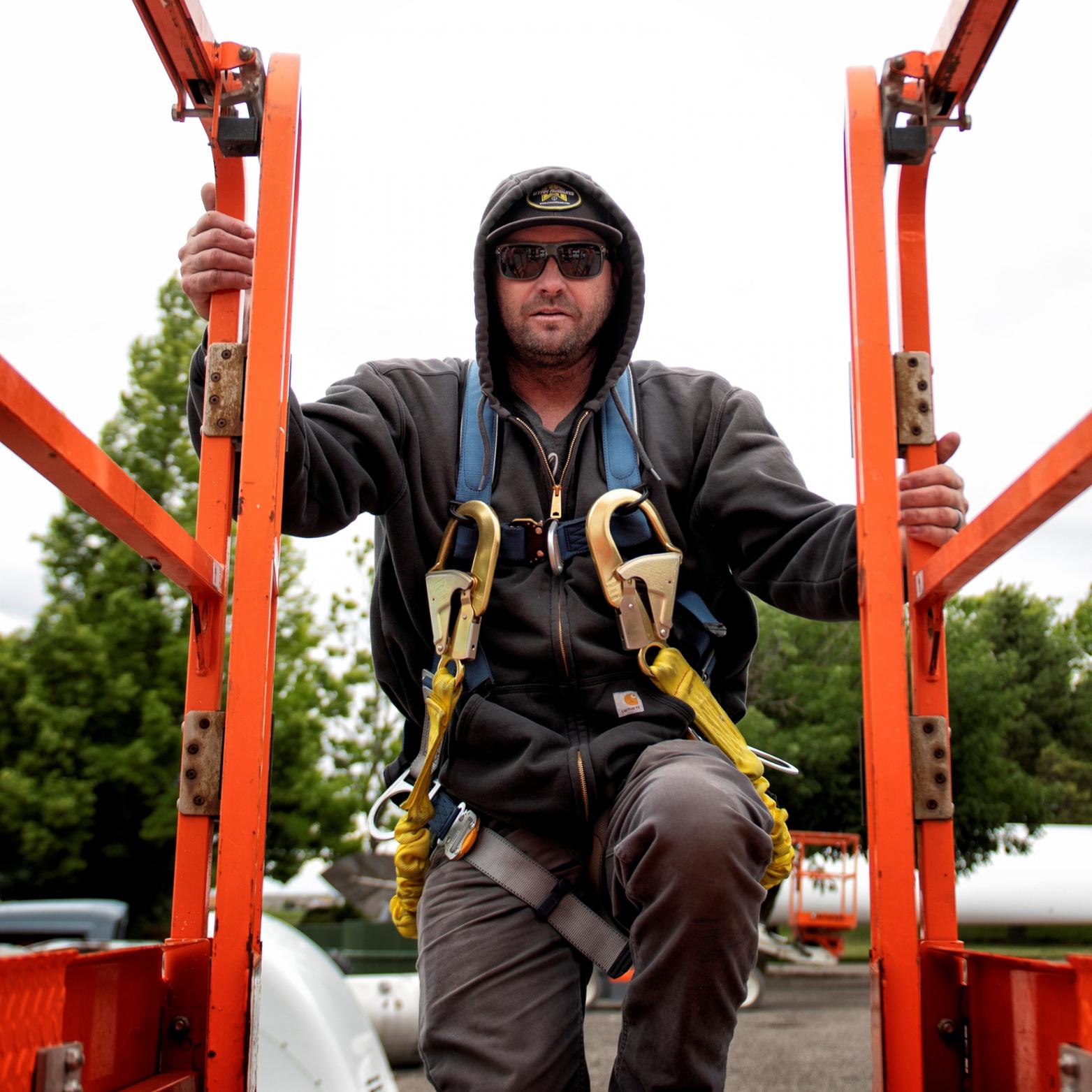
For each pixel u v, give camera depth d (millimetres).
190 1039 1299
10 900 19422
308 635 20125
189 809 1460
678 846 1361
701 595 1906
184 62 1575
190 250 1639
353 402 1860
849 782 12570
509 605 1757
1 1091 814
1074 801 19203
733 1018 1429
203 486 1566
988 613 19484
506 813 1681
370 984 8008
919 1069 1270
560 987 1648
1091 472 922
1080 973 914
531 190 1901
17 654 18953
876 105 1547
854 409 1488
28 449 951
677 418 1923
